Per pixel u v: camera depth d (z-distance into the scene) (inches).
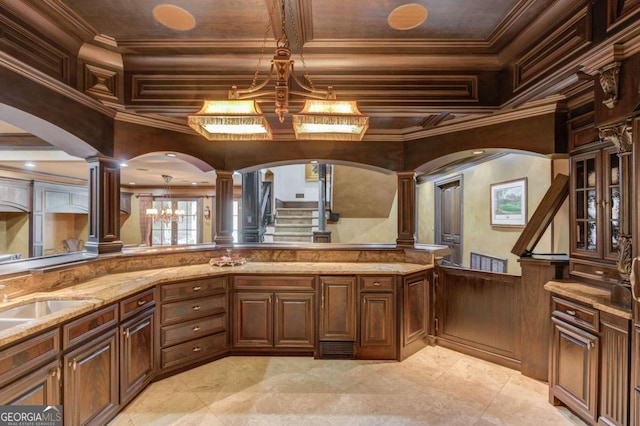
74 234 348.2
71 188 310.5
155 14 84.4
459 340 130.1
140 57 103.3
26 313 82.5
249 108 80.4
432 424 86.0
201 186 360.8
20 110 82.4
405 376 111.5
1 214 278.1
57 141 101.8
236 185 331.0
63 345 71.1
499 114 116.5
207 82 106.0
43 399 66.2
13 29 79.4
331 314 125.5
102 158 112.0
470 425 85.5
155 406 93.3
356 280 125.2
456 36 94.0
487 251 183.0
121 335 90.4
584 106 100.5
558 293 91.7
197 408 92.7
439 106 105.7
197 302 117.7
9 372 59.9
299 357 126.3
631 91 69.2
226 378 109.8
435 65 105.3
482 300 123.7
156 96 106.2
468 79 106.0
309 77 104.3
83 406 76.2
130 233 367.2
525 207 150.8
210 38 94.7
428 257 137.2
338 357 125.3
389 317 124.8
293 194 338.0
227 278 126.3
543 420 87.5
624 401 72.1
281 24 85.9
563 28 82.0
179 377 110.2
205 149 141.7
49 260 101.9
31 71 83.5
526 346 111.1
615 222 88.8
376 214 254.5
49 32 87.7
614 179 89.5
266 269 127.0
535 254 117.1
